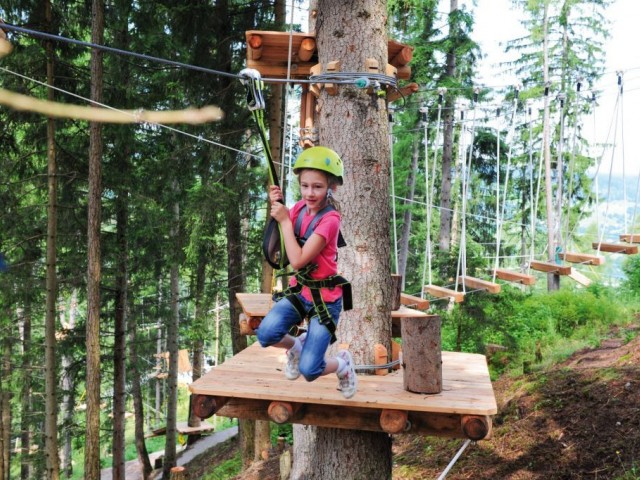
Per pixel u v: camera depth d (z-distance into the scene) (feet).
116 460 55.77
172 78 45.83
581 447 25.14
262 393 12.77
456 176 85.25
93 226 42.27
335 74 14.73
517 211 83.20
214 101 42.04
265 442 43.57
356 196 14.97
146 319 73.82
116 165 48.60
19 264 48.52
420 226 87.40
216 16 41.57
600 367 31.01
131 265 57.57
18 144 51.47
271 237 11.38
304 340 12.66
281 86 40.47
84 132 48.39
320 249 11.05
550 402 29.14
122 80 47.14
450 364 15.84
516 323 44.68
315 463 15.40
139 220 52.65
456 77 70.28
